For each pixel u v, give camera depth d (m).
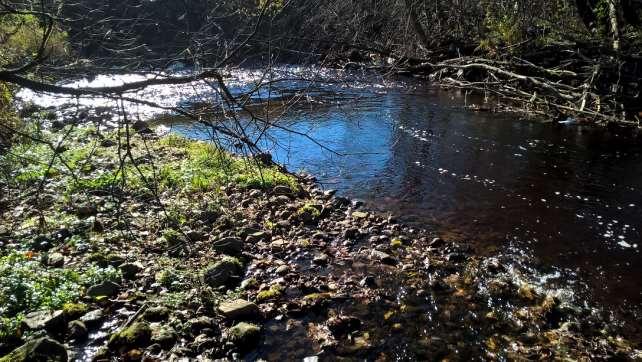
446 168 10.54
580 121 13.96
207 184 9.33
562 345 5.04
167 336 4.91
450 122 14.09
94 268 6.09
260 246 7.14
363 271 6.49
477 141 12.34
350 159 11.26
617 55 14.84
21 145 9.79
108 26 5.49
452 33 21.08
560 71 15.21
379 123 14.04
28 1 4.80
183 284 5.94
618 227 7.66
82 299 5.56
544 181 9.63
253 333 5.02
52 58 5.46
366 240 7.43
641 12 16.66
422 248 7.14
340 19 16.44
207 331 5.09
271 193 9.12
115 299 5.61
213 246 6.94
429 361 4.80
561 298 5.85
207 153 10.95
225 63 4.61
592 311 5.61
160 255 6.71
